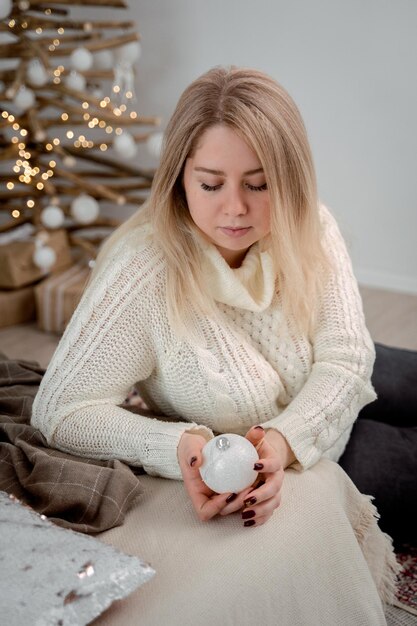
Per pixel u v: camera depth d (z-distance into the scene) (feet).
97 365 4.01
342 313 4.32
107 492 3.69
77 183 9.55
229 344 4.09
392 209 10.24
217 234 3.84
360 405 4.33
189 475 3.62
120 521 3.65
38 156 9.75
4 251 9.30
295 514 3.65
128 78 9.61
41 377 5.08
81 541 3.10
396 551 5.25
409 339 8.88
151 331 4.05
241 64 10.66
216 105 3.60
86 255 10.99
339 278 4.40
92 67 9.78
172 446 3.81
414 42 9.35
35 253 9.10
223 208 3.72
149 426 3.96
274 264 4.18
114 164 10.40
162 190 3.86
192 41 10.91
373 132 10.02
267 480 3.53
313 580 3.55
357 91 9.93
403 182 10.04
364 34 9.63
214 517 3.64
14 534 3.08
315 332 4.37
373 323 9.34
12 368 5.11
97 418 4.03
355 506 4.19
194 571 3.31
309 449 3.97
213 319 4.08
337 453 4.89
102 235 12.03
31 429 4.18
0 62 11.49
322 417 4.03
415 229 10.17
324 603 3.58
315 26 9.93
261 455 3.66
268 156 3.61
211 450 3.49
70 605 2.83
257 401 4.13
